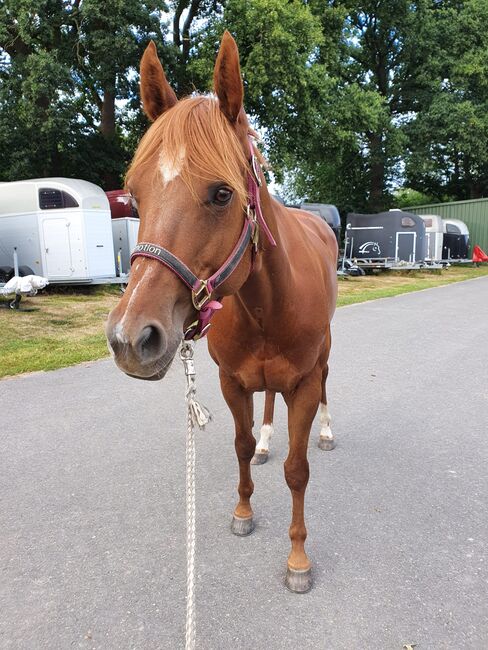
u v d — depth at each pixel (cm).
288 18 1492
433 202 3481
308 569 223
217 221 145
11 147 1625
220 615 204
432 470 327
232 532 262
